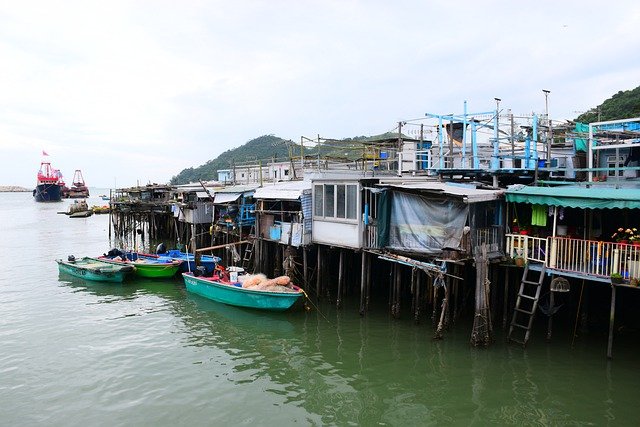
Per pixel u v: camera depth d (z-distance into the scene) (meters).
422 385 13.91
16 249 42.56
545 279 17.83
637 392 13.11
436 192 17.22
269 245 27.91
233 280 22.67
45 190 131.25
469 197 16.25
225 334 18.59
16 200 167.38
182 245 42.50
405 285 23.02
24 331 19.12
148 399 13.40
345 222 20.72
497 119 20.38
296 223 23.64
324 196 21.88
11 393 13.74
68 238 51.25
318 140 29.27
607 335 16.94
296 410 12.75
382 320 19.53
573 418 11.99
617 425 11.65
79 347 17.34
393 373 14.73
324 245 22.53
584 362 14.90
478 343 16.06
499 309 18.92
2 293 25.48
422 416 12.30
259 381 14.49
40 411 12.73
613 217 17.41
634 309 18.11
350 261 24.17
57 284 27.69
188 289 25.22
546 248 15.72
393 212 19.23
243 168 53.56
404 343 16.95
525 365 14.82
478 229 17.28
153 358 16.31
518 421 11.94
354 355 16.19
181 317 20.89
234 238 30.91
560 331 17.42
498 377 14.16
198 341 17.89
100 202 147.12
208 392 13.80
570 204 15.41
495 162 20.55
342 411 12.66
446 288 17.08
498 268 18.67
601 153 23.59
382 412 12.55
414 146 31.19
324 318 20.09
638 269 13.90
